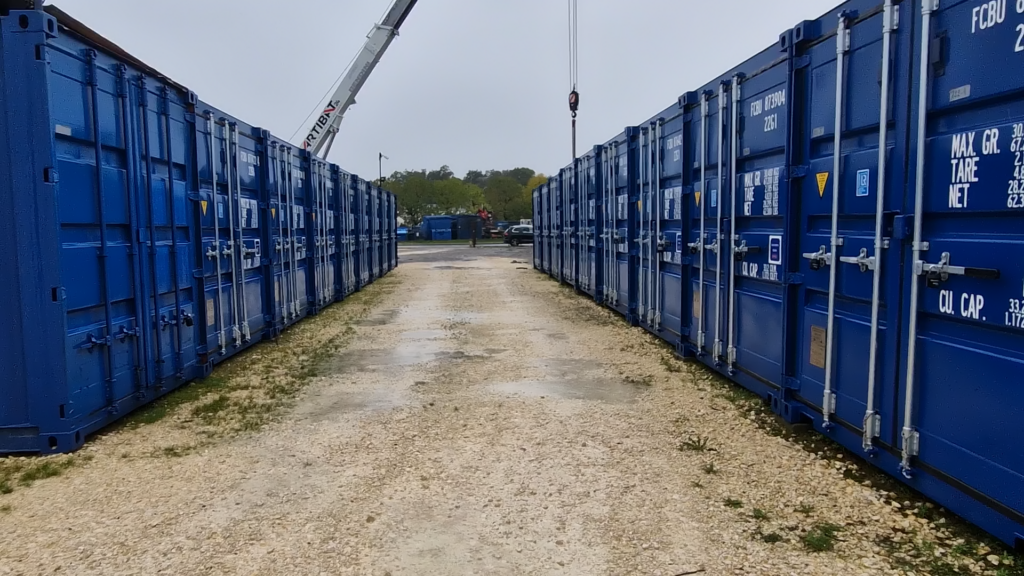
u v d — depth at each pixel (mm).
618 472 4375
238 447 4938
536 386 6734
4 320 4668
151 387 5918
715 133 6637
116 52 5410
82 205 4918
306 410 5922
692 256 7461
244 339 8406
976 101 3201
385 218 22469
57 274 4645
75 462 4598
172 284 6340
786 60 5098
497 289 16891
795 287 5168
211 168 7254
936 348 3547
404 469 4473
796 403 5141
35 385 4703
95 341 5043
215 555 3342
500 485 4191
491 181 79562
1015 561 3098
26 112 4531
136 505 3928
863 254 4141
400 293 16234
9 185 4586
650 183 8977
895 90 3789
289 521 3713
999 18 3061
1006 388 3098
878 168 3918
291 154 10750
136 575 3152
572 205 16094
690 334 7641
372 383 6930
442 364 7859
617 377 7055
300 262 11570
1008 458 3098
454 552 3367
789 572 3109
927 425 3637
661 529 3576
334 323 11242
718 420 5441
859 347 4258
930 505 3711
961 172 3312
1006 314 3064
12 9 4629
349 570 3197
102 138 5184
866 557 3223
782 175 5223
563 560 3281
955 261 3369
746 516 3701
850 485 4051
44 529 3621
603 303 12906
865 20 4113
